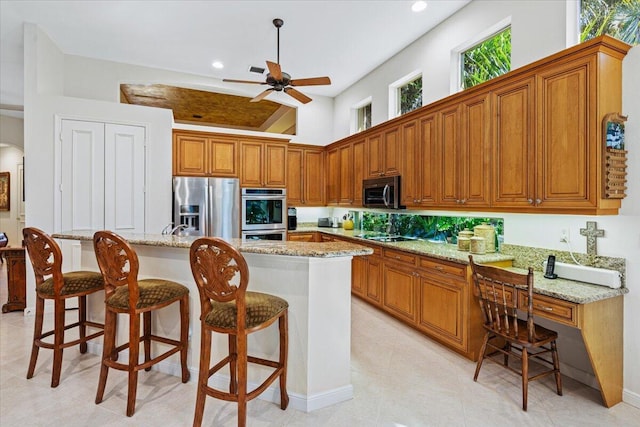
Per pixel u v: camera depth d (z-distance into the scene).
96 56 4.55
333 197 5.91
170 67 4.91
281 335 2.05
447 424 2.01
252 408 2.13
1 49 4.31
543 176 2.43
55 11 3.50
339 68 5.01
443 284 3.04
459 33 3.53
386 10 3.51
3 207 7.80
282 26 3.79
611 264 2.30
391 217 4.93
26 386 2.34
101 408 2.10
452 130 3.28
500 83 2.77
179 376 2.50
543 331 2.34
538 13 2.80
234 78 5.29
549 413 2.12
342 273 2.22
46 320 3.66
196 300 2.45
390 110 4.72
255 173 5.47
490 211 2.99
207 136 5.14
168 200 4.49
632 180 2.18
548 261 2.55
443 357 2.88
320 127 6.26
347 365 2.25
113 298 2.11
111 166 4.17
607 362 2.18
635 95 2.15
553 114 2.36
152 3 3.36
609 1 2.41
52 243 2.30
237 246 2.22
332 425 1.98
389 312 3.83
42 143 3.85
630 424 2.02
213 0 3.31
